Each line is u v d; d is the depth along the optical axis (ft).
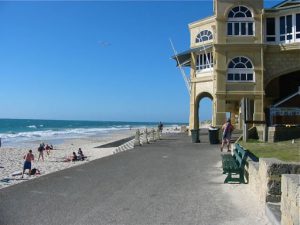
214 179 43.39
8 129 378.53
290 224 19.04
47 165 94.27
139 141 93.86
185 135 140.05
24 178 72.08
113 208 31.09
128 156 68.54
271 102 115.85
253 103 107.86
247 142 75.66
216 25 109.40
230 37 108.68
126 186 40.06
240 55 108.68
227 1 109.19
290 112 98.43
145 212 29.81
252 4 108.68
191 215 28.81
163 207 31.27
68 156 115.85
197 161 59.98
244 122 79.66
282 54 109.40
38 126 479.41
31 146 169.78
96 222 27.27
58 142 192.44
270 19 110.63
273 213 25.29
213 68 112.78
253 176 34.83
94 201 33.47
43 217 28.53
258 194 31.71
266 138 77.77
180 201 33.19
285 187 20.27
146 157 66.74
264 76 109.19
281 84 118.01
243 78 108.58
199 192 36.60
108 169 52.39
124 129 385.29
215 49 109.19
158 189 38.32
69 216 28.81
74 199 34.27
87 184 41.37
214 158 63.62
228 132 75.15
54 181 43.21
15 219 28.04
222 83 108.58
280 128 78.23
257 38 108.37
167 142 102.63
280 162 28.09
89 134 277.44
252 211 29.30
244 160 40.40
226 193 35.88
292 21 107.76
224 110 108.06
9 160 112.37
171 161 60.54
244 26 109.09
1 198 34.78
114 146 142.51
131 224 26.78
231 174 44.11
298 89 107.45
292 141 73.31
